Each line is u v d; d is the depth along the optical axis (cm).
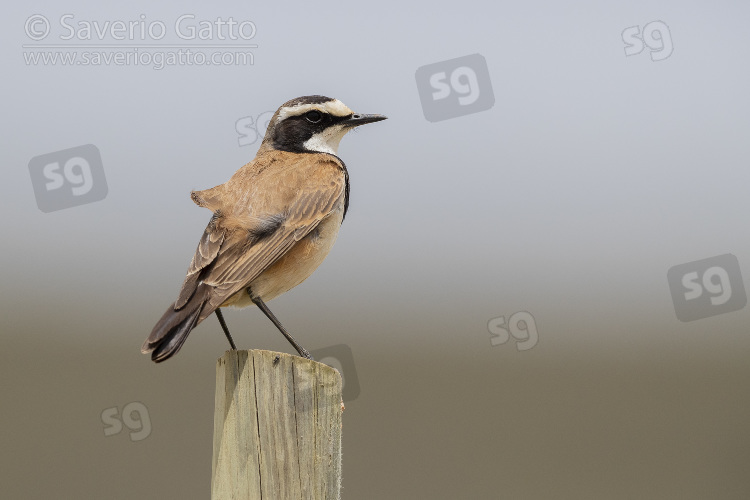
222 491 846
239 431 840
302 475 823
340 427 843
